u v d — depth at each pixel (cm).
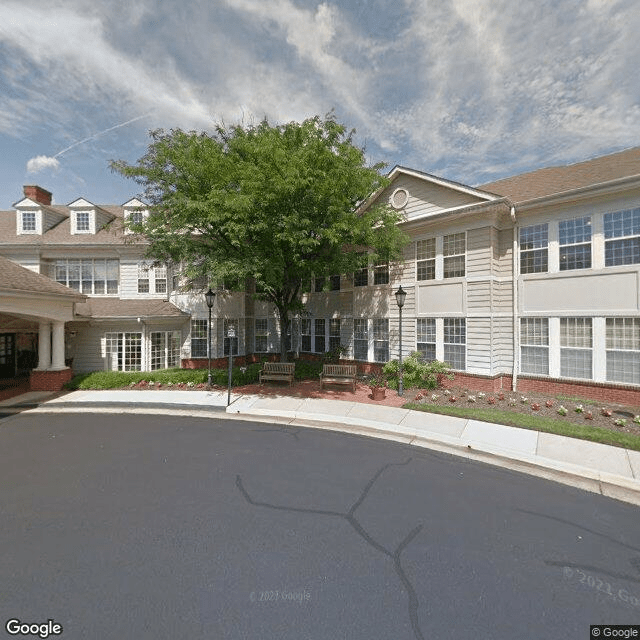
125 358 1698
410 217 1414
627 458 626
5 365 1589
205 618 299
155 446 713
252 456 661
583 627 292
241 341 1917
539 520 451
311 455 668
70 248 1780
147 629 288
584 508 480
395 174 1434
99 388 1253
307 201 1054
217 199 950
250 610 307
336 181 1031
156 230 1152
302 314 1905
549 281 1119
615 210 1005
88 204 1838
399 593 328
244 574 352
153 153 1161
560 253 1107
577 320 1076
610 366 1017
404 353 1442
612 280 1005
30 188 1912
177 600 318
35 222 1825
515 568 362
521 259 1189
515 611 308
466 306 1245
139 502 491
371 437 776
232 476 574
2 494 513
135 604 313
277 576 349
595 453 650
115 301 1803
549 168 1432
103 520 446
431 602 317
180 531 423
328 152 1030
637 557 380
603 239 1026
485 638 281
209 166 1016
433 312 1338
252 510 471
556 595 326
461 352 1268
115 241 1816
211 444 727
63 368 1286
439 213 1265
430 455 671
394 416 906
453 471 600
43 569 356
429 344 1363
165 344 1762
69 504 485
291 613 304
